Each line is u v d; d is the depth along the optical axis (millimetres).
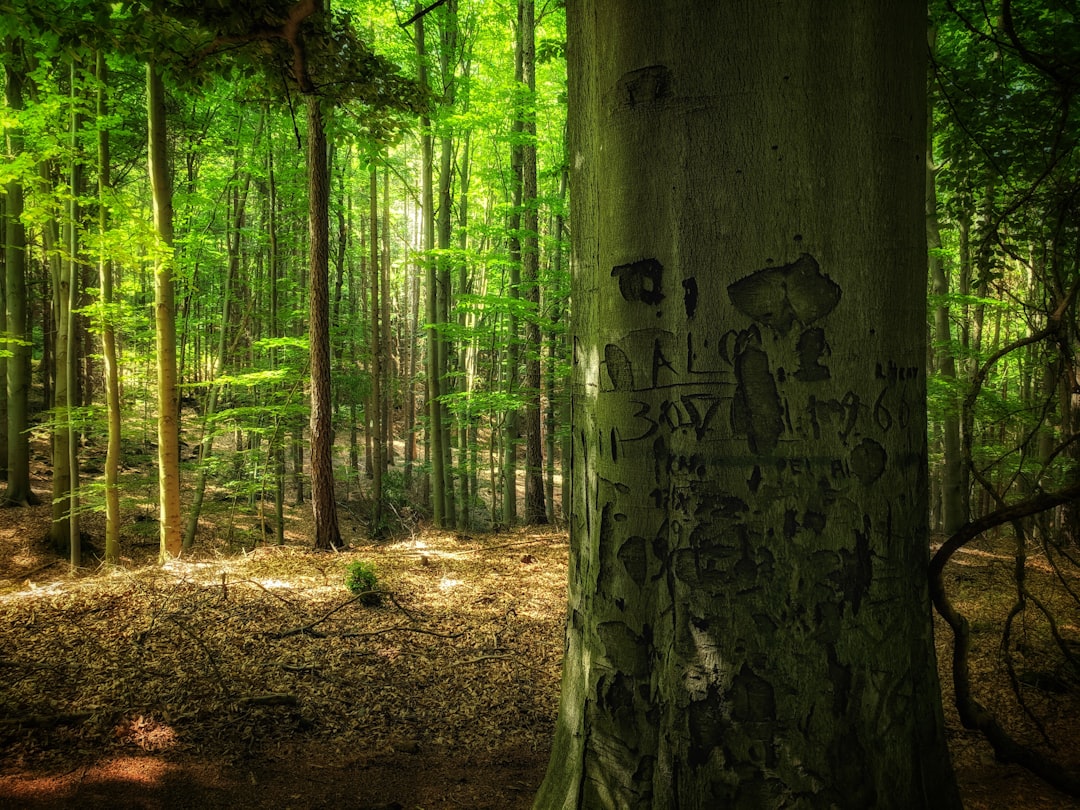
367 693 4449
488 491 18969
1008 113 4145
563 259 12758
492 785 3344
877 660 1429
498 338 12852
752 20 1374
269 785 3211
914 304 1517
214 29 3438
